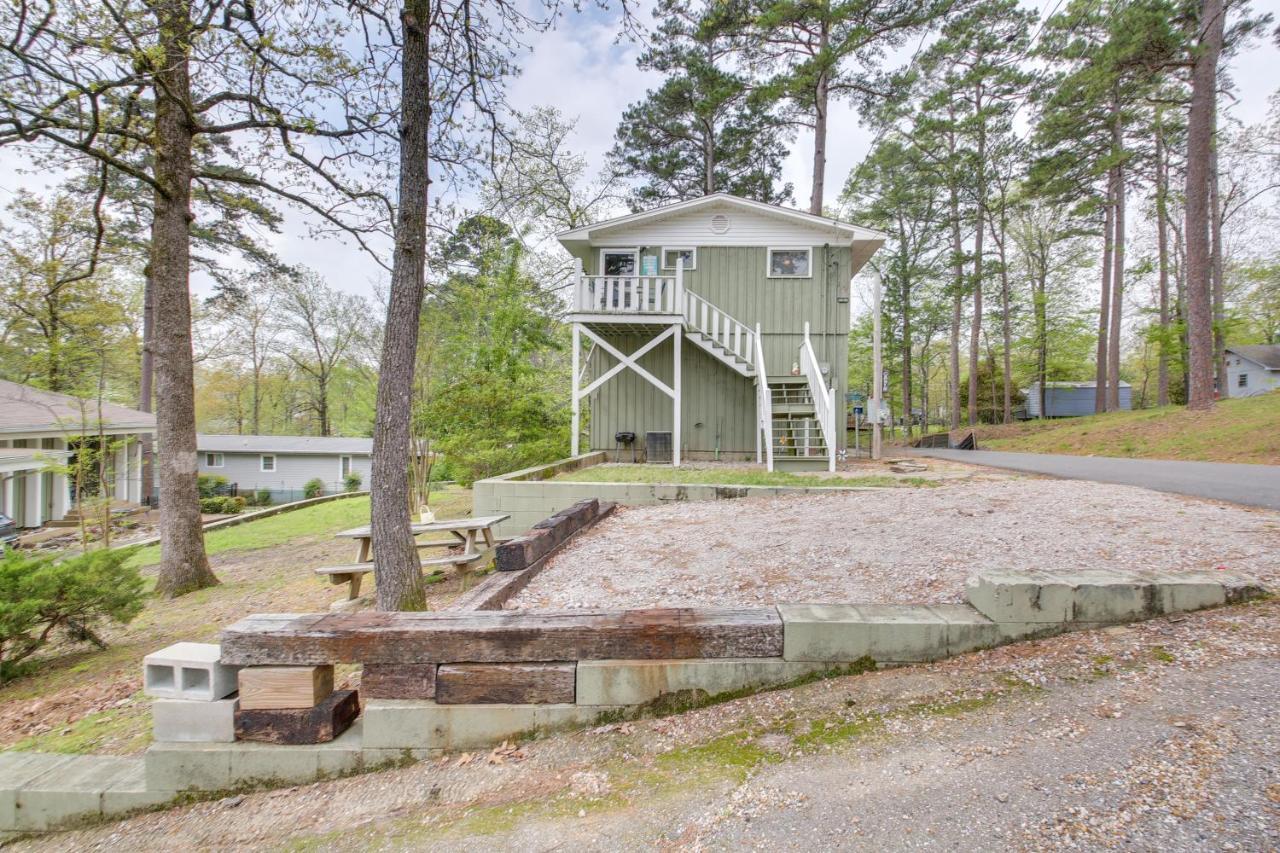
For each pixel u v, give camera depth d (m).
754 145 21.47
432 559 6.45
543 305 19.95
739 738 2.45
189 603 7.07
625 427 13.59
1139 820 1.69
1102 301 24.78
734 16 16.89
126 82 5.77
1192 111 14.71
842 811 1.93
